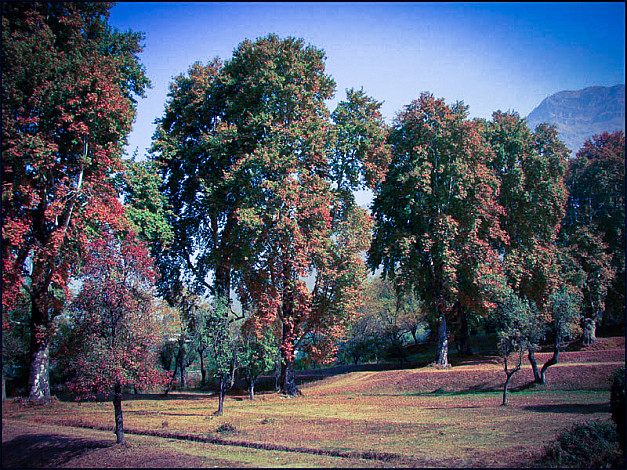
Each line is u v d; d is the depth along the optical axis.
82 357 14.98
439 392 32.31
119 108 27.05
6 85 23.23
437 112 40.94
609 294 51.81
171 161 38.78
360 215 34.69
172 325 40.19
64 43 27.86
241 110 35.12
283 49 35.28
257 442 15.55
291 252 31.72
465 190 39.19
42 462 14.25
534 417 18.30
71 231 26.77
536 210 44.66
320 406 27.55
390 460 12.45
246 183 32.25
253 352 29.28
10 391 36.97
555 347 28.95
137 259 16.14
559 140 47.34
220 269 37.41
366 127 35.44
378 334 53.09
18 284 24.97
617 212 49.34
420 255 41.41
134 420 21.66
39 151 23.66
